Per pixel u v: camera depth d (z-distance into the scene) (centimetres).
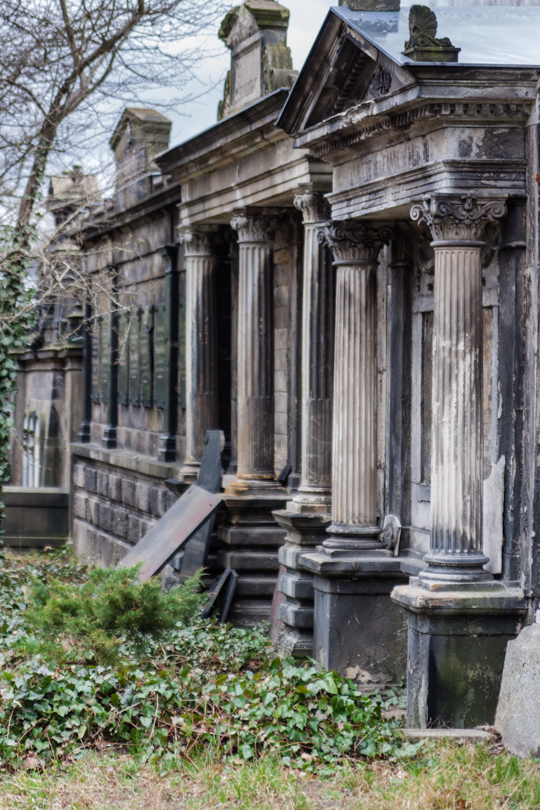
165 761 768
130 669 917
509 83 834
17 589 1480
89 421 2303
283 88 1153
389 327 1062
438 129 858
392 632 1032
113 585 977
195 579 1048
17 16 1623
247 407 1350
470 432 858
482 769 736
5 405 1759
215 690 840
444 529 861
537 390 838
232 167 1365
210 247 1524
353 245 1032
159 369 1761
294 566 1145
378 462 1095
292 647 1125
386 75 917
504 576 864
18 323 1717
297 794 706
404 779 728
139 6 1642
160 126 1830
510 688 823
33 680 817
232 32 1445
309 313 1187
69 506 2281
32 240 1616
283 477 1368
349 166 1016
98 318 2192
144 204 1767
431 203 852
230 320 1562
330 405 1183
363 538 1040
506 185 854
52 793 714
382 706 930
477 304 860
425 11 833
